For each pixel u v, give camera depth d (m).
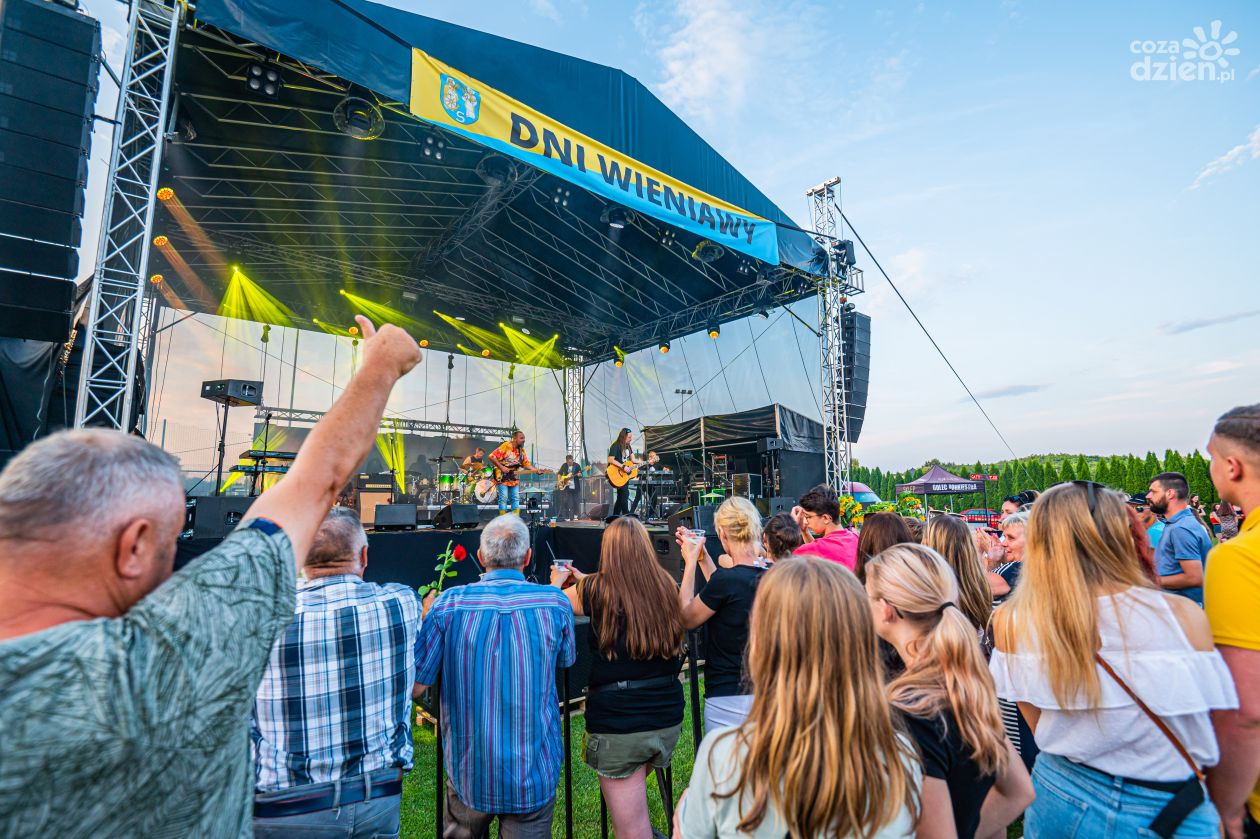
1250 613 1.28
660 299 13.50
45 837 0.50
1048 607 1.37
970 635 1.20
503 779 1.77
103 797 0.53
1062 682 1.33
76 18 4.59
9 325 4.43
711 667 2.30
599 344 16.50
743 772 1.01
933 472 13.98
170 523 0.72
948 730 1.11
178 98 6.70
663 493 11.77
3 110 4.30
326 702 1.43
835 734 0.95
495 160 8.32
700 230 8.06
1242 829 1.32
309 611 1.47
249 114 7.41
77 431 0.72
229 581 0.69
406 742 1.56
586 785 3.22
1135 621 1.29
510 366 16.78
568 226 10.86
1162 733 1.24
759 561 2.44
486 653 1.83
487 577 2.01
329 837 1.37
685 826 1.10
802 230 10.02
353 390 0.93
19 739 0.49
